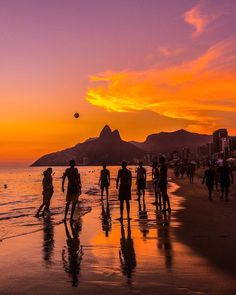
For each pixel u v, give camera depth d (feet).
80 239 36.14
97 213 56.85
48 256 29.14
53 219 51.62
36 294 20.26
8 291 20.80
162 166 55.31
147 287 20.99
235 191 96.17
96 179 277.23
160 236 36.60
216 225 42.98
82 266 25.91
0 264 26.81
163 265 25.64
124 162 48.47
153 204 68.08
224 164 74.95
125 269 24.86
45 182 56.95
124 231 40.06
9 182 278.26
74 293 20.30
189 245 31.96
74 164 49.37
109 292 20.33
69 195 48.78
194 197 83.76
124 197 47.96
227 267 24.93
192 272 23.82
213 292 19.94
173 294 19.76
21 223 48.32
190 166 156.04
